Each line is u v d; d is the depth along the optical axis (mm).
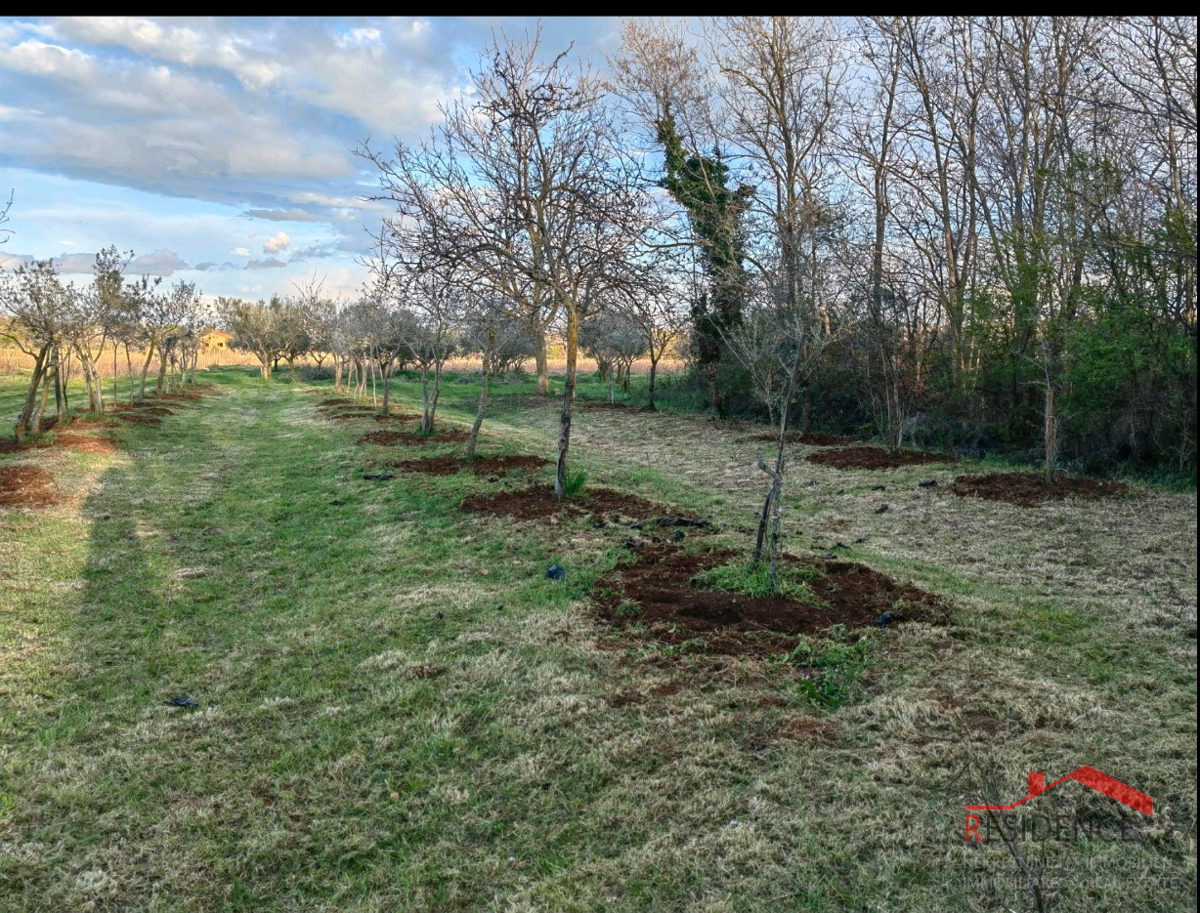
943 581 6672
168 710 4688
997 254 15000
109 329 19953
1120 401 11938
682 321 13922
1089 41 13742
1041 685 4441
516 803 3605
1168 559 7363
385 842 3402
